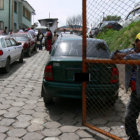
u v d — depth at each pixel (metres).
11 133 3.79
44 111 4.91
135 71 3.04
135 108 3.16
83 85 3.95
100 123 4.36
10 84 7.20
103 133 3.66
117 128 4.14
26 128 4.01
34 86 7.04
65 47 5.38
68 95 4.54
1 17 31.09
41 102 5.51
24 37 15.02
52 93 4.62
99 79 4.43
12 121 4.29
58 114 4.76
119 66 7.29
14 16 32.91
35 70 9.79
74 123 4.30
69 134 3.82
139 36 2.99
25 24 38.66
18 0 33.91
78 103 5.52
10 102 5.42
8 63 9.14
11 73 9.05
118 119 4.58
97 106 4.90
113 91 4.52
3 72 8.97
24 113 4.73
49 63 4.70
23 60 12.92
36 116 4.60
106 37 11.93
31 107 5.12
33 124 4.19
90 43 5.14
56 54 5.18
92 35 5.14
